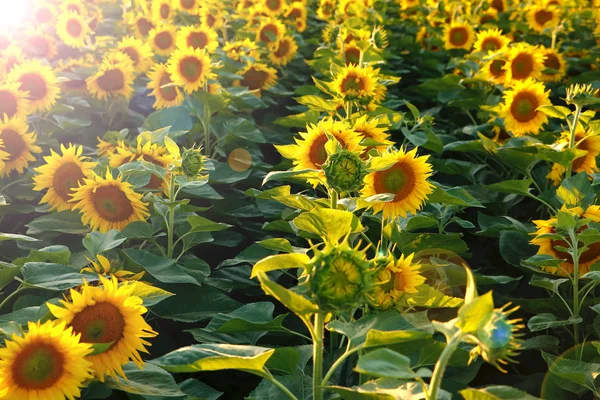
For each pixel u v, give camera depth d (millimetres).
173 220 2158
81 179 2195
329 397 1465
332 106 2633
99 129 3488
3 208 2531
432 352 1509
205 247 2658
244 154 3006
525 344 1937
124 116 3531
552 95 4449
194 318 1936
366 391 1204
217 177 2736
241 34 4875
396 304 1507
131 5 5410
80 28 4453
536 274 2332
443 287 1943
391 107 3465
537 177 3014
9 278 1754
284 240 1559
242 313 1727
